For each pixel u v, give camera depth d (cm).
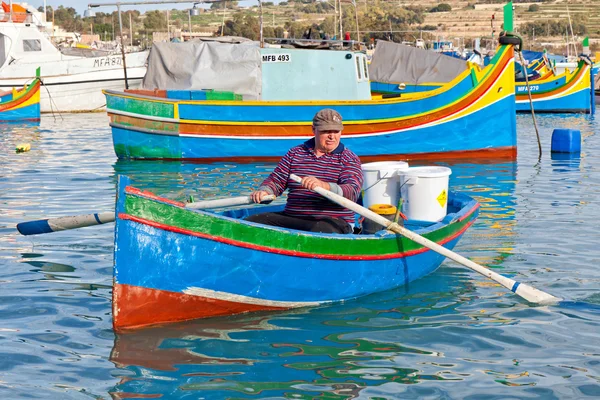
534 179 1348
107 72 3062
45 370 495
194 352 528
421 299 655
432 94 1605
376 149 1609
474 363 509
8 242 848
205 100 1567
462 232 791
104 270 735
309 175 648
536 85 3189
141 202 546
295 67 1650
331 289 639
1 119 2680
